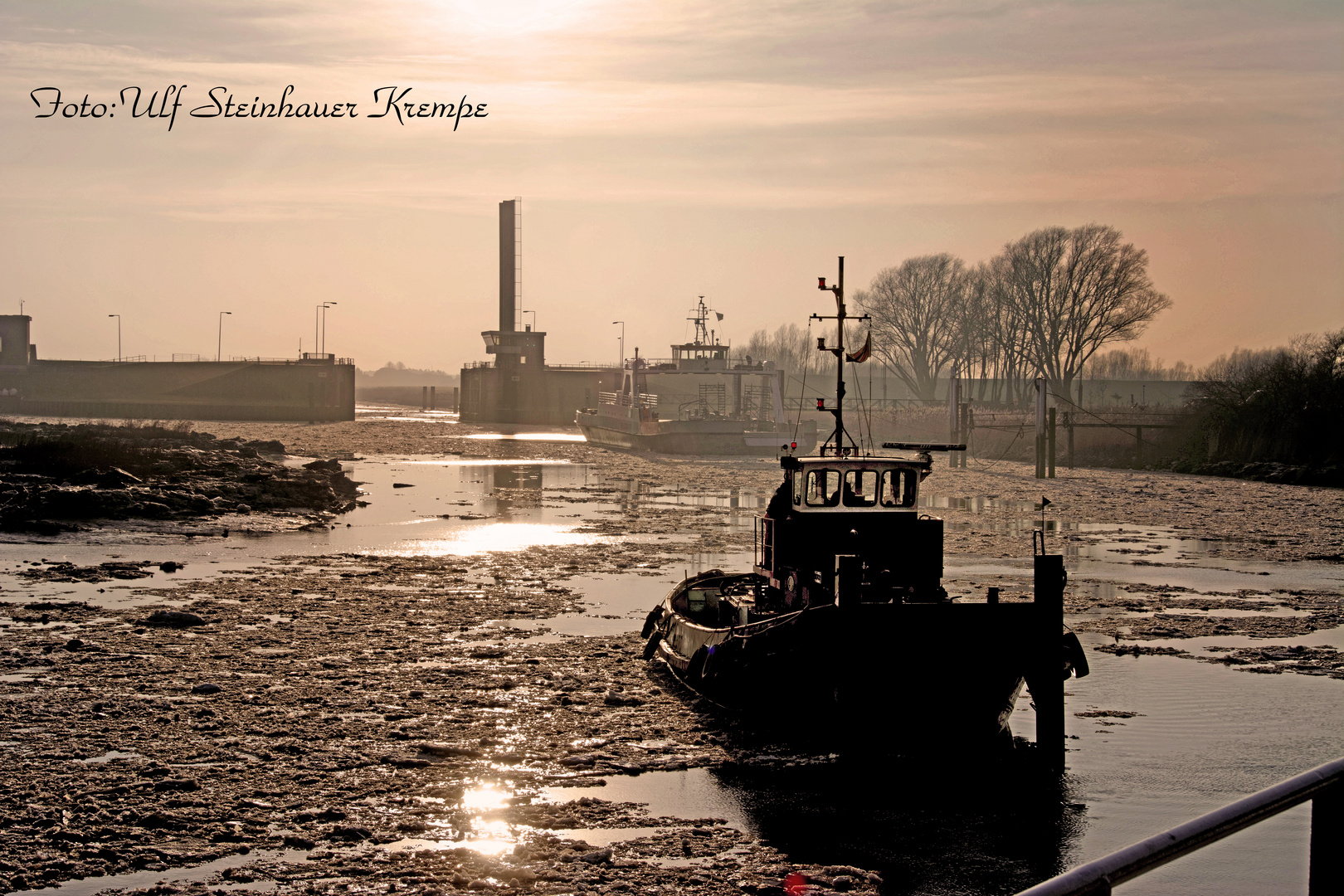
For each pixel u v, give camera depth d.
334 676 20.11
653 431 95.88
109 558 34.12
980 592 31.58
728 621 21.27
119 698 18.25
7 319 180.50
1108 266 118.06
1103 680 21.06
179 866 11.88
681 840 13.00
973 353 133.88
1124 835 13.44
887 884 11.98
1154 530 47.25
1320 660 22.78
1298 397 76.88
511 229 154.38
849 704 15.84
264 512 46.28
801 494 18.80
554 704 18.58
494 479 70.56
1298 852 13.05
